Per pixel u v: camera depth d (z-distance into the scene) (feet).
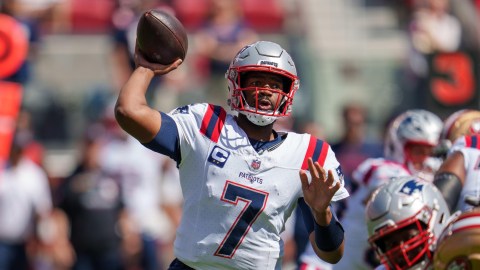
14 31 128.88
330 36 189.57
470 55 133.08
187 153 58.49
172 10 171.42
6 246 121.90
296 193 59.52
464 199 65.62
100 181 123.54
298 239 107.65
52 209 140.67
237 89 58.85
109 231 123.03
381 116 162.61
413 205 58.44
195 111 59.11
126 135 127.24
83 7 173.99
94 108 151.02
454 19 163.84
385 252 59.82
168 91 146.41
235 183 58.44
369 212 59.62
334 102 166.61
